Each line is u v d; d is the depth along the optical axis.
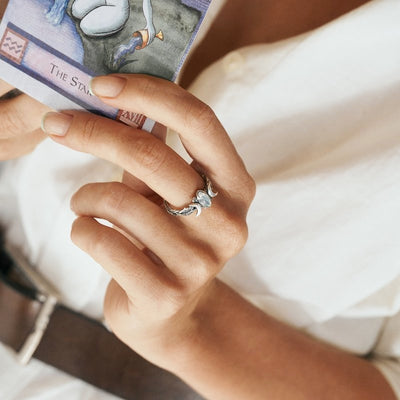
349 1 0.94
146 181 0.65
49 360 1.12
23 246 1.21
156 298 0.73
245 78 0.97
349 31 0.86
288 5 0.95
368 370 1.04
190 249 0.71
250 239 1.03
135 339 0.88
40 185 1.13
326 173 0.93
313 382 0.98
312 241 0.99
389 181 0.90
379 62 0.89
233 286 1.08
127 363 1.10
